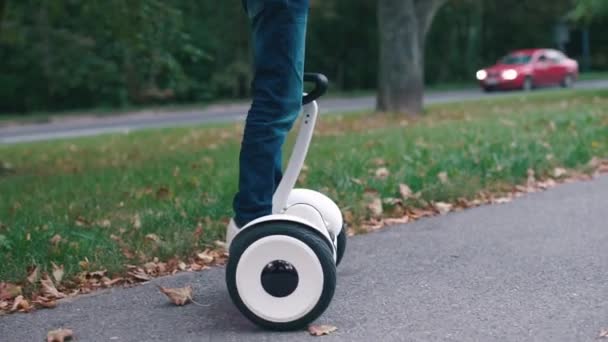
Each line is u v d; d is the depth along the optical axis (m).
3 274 4.23
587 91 18.83
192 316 3.79
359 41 29.11
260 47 3.59
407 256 4.50
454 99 20.89
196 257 4.60
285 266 3.53
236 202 3.67
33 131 18.28
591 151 7.39
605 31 34.56
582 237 4.72
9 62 23.97
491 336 3.48
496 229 4.96
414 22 13.87
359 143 8.82
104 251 4.50
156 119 20.33
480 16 31.08
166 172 7.37
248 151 3.63
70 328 3.73
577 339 3.43
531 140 7.94
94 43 23.27
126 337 3.61
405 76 13.87
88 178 7.39
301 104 3.65
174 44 9.65
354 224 5.12
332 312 3.76
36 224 5.18
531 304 3.78
